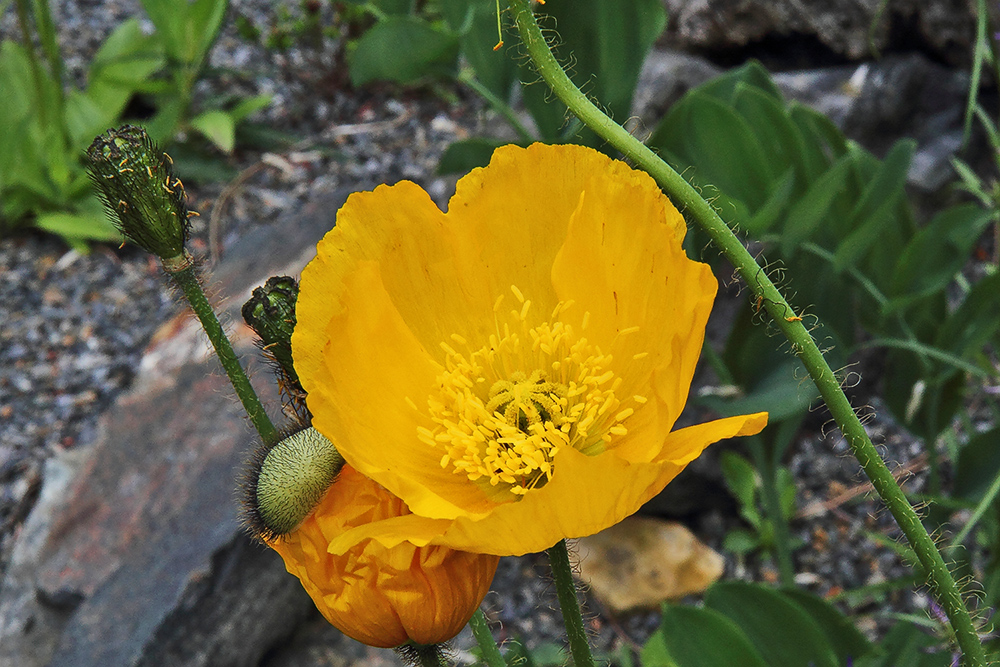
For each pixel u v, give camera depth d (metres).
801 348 0.27
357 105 1.15
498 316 0.28
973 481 0.47
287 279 0.27
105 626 0.64
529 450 0.27
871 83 0.84
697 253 0.41
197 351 0.80
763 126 0.45
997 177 0.86
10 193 0.99
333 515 0.26
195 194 1.04
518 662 0.35
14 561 0.73
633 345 0.27
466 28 0.44
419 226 0.27
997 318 0.45
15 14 1.25
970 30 0.82
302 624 0.69
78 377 0.90
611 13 0.37
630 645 0.67
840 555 0.71
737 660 0.37
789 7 0.86
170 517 0.69
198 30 1.02
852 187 0.46
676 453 0.26
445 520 0.26
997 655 0.36
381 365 0.27
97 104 1.04
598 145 0.38
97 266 0.99
